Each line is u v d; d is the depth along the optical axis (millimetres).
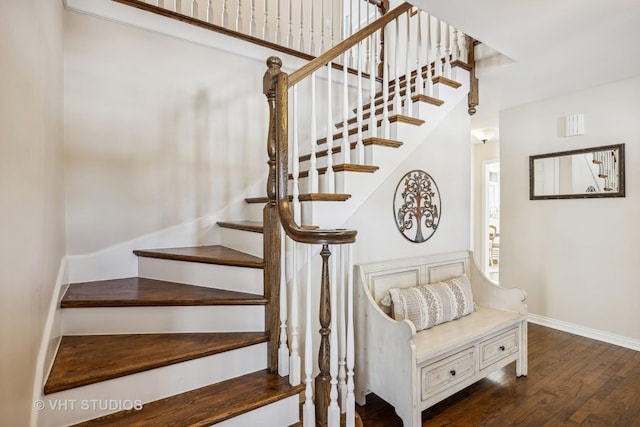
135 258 2379
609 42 2289
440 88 2754
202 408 1367
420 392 1822
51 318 1413
